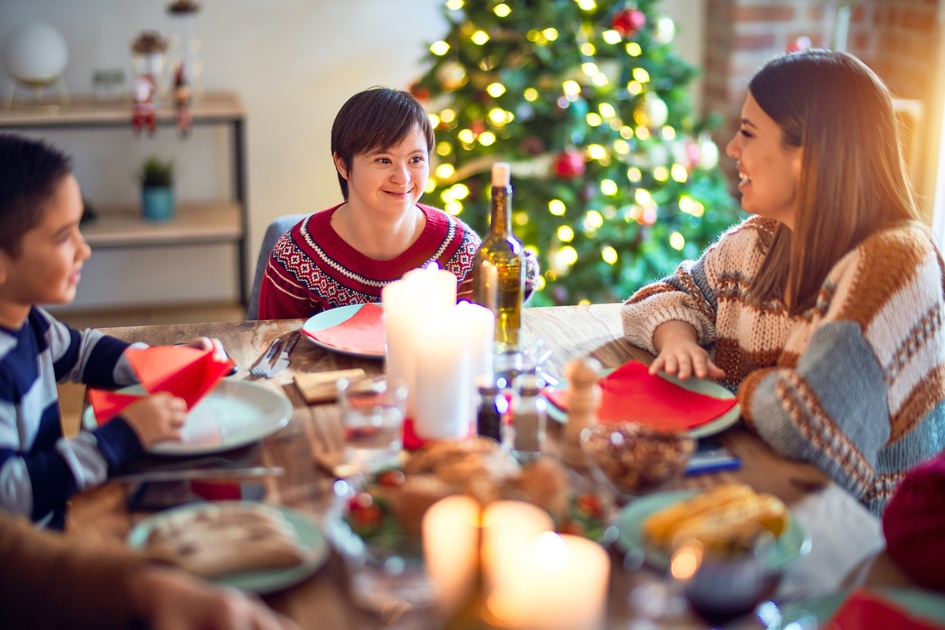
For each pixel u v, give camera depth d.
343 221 1.88
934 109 3.39
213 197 3.83
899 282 1.28
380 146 1.74
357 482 1.10
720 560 0.85
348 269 1.87
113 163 3.70
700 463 1.19
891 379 1.29
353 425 1.15
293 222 2.10
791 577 0.97
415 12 3.78
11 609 0.92
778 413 1.24
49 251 1.21
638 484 1.06
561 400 1.33
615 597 0.92
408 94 1.82
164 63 3.64
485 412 1.21
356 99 1.78
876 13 3.71
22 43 3.33
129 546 0.98
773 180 1.43
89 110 3.38
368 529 0.97
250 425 1.26
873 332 1.27
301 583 0.95
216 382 1.31
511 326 1.54
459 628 0.77
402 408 1.15
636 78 3.23
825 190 1.37
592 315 1.77
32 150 1.20
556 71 3.08
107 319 3.75
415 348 1.23
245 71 3.73
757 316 1.52
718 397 1.37
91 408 1.34
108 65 3.63
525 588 0.74
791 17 3.62
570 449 1.17
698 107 3.97
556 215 3.07
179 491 1.12
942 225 3.44
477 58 3.15
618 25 3.10
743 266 1.57
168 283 3.88
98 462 1.12
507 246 1.51
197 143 3.75
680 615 0.89
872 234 1.35
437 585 0.78
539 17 3.08
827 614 0.90
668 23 3.31
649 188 3.25
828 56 1.38
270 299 1.90
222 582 0.93
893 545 1.00
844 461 1.24
